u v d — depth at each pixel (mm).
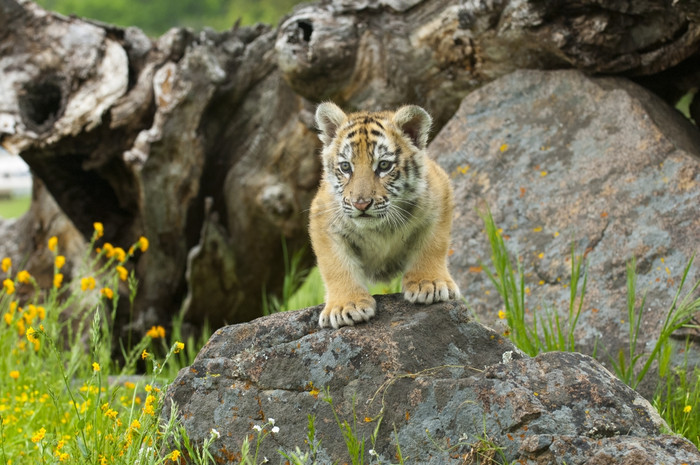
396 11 12953
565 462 6188
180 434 7293
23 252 16719
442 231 8578
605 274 10336
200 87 13859
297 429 7168
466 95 13328
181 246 15141
